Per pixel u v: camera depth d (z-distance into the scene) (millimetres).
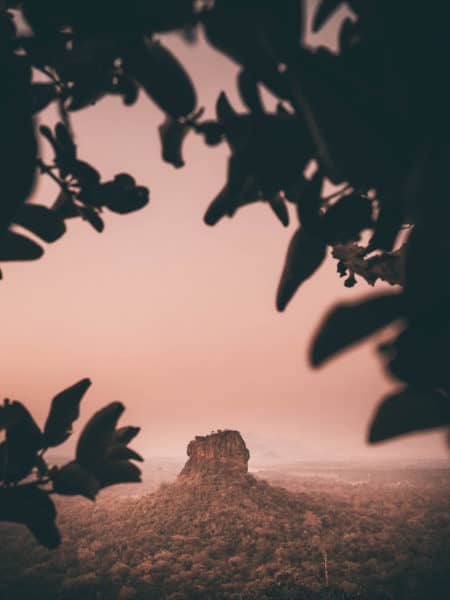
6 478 586
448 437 311
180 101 548
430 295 327
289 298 582
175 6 449
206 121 558
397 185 365
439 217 288
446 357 308
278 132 526
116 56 582
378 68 375
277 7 393
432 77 336
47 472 594
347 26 413
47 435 609
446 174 293
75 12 477
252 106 525
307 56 386
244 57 444
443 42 331
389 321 307
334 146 376
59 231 752
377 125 355
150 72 540
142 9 458
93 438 601
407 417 319
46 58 652
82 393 633
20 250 646
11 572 50156
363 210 576
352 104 365
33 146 535
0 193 501
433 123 337
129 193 792
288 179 539
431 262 343
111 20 468
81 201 782
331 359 278
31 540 60906
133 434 615
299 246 592
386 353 314
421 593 41906
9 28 618
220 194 629
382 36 348
